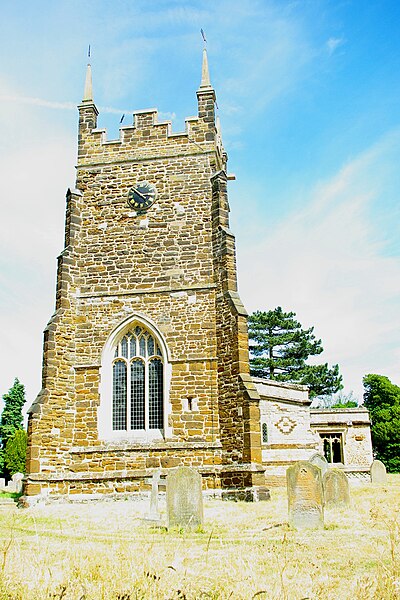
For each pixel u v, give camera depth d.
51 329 23.27
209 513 15.84
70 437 22.70
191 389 22.41
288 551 9.77
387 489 21.83
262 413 28.73
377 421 54.69
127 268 24.42
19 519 15.91
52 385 22.77
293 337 56.34
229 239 23.62
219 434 21.75
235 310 22.30
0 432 55.75
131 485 21.69
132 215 25.03
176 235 24.44
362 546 10.09
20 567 8.09
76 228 25.17
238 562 8.55
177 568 8.12
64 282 24.20
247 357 21.97
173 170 25.28
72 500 21.69
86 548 10.09
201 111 25.83
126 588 6.90
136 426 22.83
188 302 23.47
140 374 23.38
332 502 15.84
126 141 26.03
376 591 6.64
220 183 24.48
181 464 21.62
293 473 12.81
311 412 35.97
